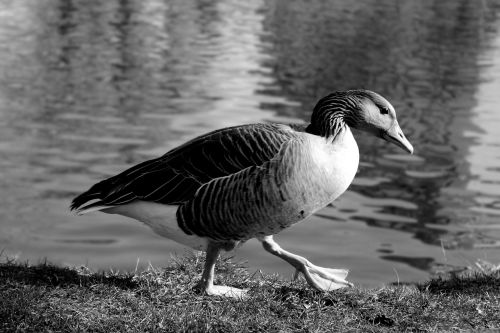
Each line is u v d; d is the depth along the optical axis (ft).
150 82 100.83
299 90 96.68
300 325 23.27
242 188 23.84
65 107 86.07
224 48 128.16
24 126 77.46
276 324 23.18
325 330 23.15
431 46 132.16
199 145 24.50
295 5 184.85
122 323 22.77
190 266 27.96
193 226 24.39
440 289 27.22
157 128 77.77
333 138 25.03
